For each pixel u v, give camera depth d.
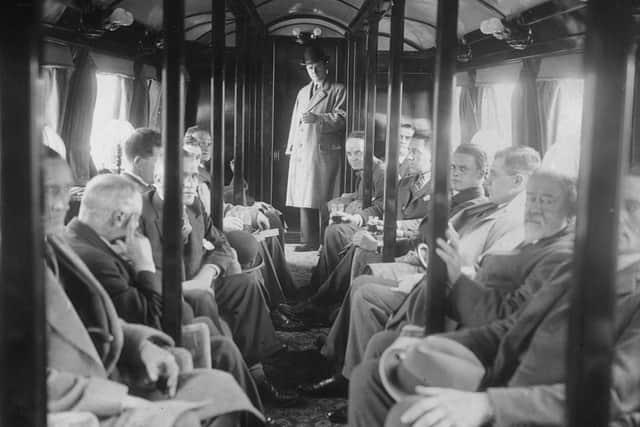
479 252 3.73
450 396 2.27
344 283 6.37
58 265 2.54
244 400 2.67
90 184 3.12
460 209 4.19
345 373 4.04
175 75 2.89
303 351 5.65
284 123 10.83
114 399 2.29
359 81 9.80
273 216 7.64
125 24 6.71
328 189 10.05
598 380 1.83
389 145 5.05
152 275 3.15
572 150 6.04
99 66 7.41
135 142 4.00
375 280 4.38
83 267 2.56
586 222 1.81
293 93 10.78
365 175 7.37
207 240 4.62
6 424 1.79
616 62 1.78
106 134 7.09
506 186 3.81
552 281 2.49
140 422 2.27
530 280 2.81
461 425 2.19
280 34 10.70
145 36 8.17
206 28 10.30
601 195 1.80
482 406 2.24
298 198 10.22
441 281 2.71
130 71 8.16
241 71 8.72
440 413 2.23
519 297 2.84
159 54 8.91
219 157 5.21
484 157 4.33
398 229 5.60
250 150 9.62
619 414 2.12
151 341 2.80
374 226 6.21
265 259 6.49
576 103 6.74
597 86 1.79
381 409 2.72
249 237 5.42
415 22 9.58
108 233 3.12
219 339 3.34
